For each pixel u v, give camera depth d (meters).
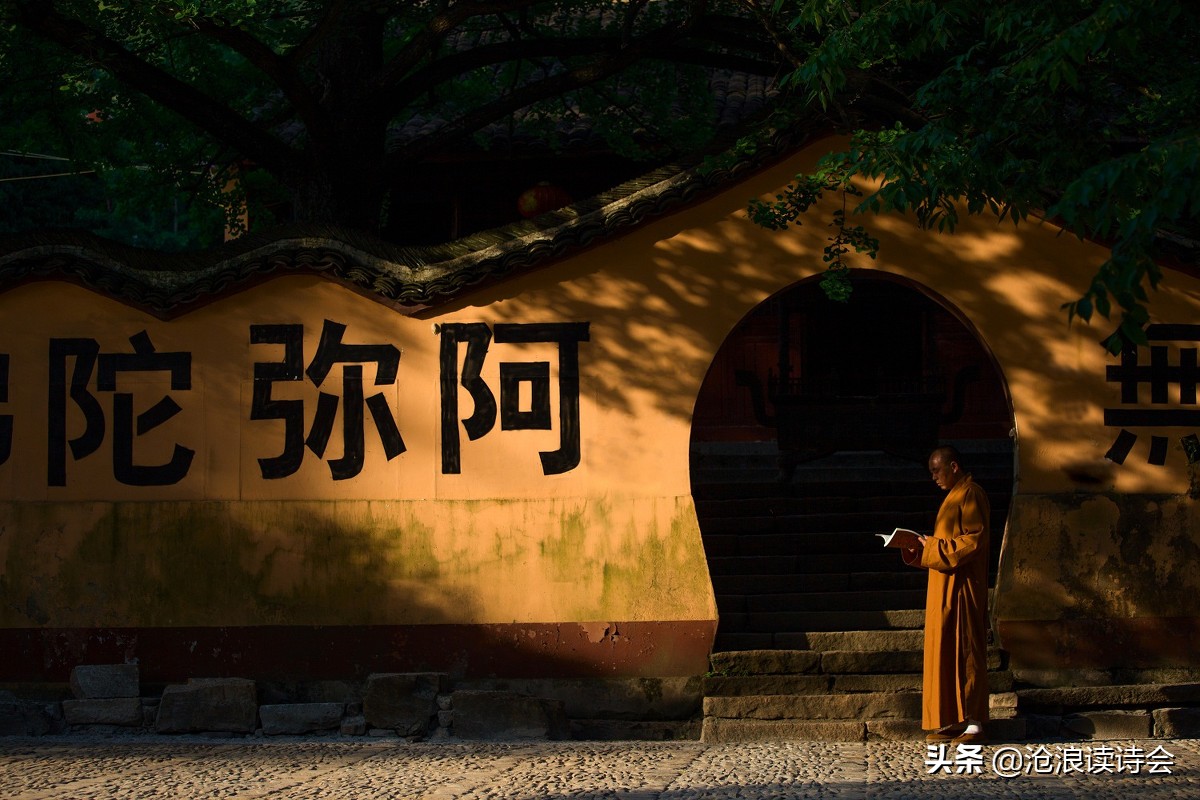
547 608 9.07
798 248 9.18
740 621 9.75
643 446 9.15
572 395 9.19
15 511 9.21
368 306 9.29
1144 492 9.06
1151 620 8.98
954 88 7.69
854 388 15.90
